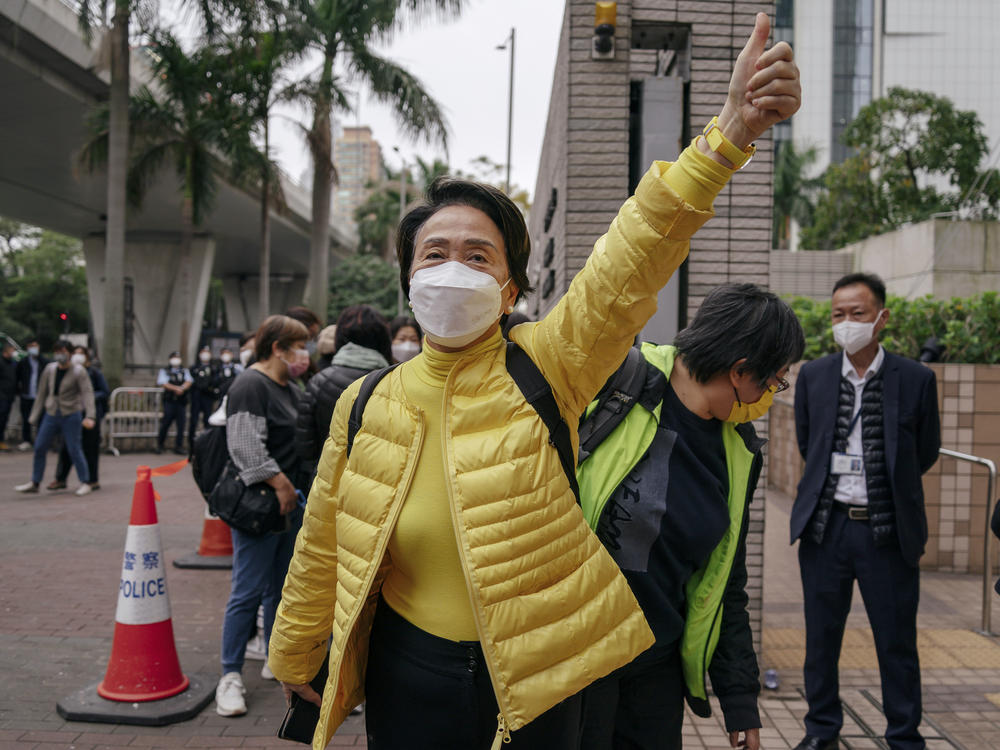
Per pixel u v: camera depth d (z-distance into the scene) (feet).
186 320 68.44
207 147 65.41
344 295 113.50
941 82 192.75
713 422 6.37
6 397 44.32
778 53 4.02
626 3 12.82
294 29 55.62
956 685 12.97
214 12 50.16
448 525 4.82
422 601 4.94
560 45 16.25
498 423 4.82
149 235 104.17
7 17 50.21
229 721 11.16
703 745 10.63
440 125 58.95
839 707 10.32
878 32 191.52
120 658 11.51
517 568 4.61
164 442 44.93
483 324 4.76
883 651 9.97
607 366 4.87
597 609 4.87
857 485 10.16
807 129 194.59
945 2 192.24
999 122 189.98
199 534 23.31
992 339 21.29
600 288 4.61
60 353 29.37
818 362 10.85
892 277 52.70
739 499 6.41
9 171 80.33
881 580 9.93
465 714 4.85
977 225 46.47
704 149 4.37
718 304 6.20
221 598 16.83
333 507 5.59
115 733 10.68
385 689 5.13
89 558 20.03
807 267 65.00
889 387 10.12
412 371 5.24
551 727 4.87
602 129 13.01
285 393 12.37
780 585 19.04
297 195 102.01
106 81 60.64
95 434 30.60
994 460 19.88
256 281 160.25
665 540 6.09
